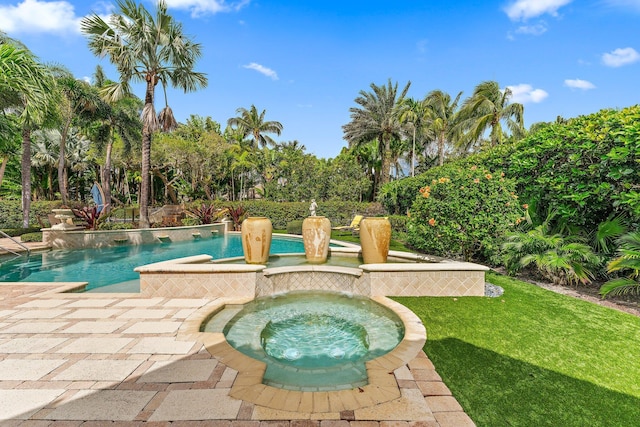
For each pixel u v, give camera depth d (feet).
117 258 29.14
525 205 19.38
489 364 8.80
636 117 13.79
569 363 8.83
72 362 8.80
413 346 9.91
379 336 11.62
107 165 70.74
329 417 6.55
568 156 17.02
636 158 13.62
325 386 8.10
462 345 9.96
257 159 87.61
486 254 19.60
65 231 33.58
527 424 6.44
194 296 15.48
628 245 13.92
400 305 13.98
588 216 17.53
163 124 45.88
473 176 18.70
